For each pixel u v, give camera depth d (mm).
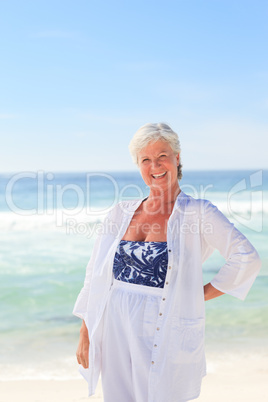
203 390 4402
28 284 10633
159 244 2455
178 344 2326
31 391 4527
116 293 2541
